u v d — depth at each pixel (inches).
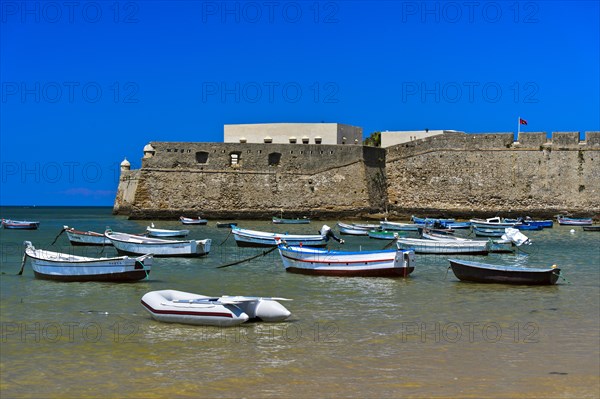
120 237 1989.4
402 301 1191.6
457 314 1079.0
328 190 3422.7
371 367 782.5
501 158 3383.4
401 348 865.5
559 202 3324.3
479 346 877.2
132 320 1014.4
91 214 6107.3
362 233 2765.7
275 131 3873.0
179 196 3410.4
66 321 1009.5
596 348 869.2
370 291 1296.8
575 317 1059.3
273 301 1015.0
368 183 3422.7
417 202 3467.0
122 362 800.3
